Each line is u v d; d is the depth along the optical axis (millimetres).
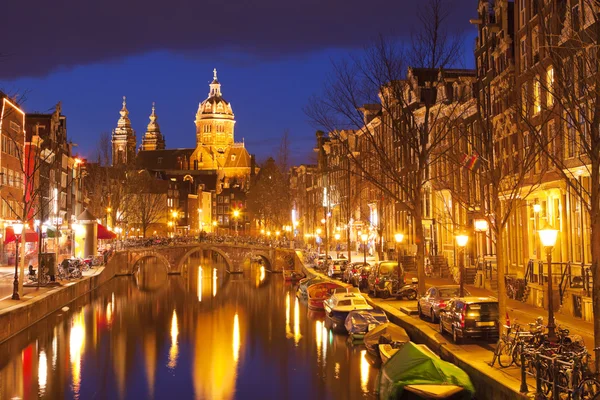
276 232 111938
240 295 68375
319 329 43500
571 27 24922
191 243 102562
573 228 34000
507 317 23938
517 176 37969
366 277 52844
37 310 44438
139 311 54812
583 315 30641
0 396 27406
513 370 22141
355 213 87688
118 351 36812
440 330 30469
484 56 46281
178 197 181125
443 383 21781
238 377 30609
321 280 60719
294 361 33531
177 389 28578
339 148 93062
